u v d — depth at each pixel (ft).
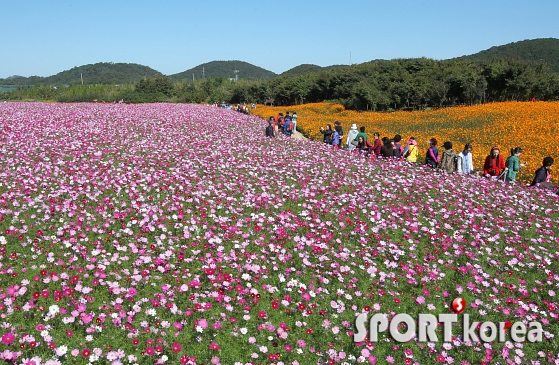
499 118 89.66
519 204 33.96
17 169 34.76
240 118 108.06
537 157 53.26
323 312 18.01
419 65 216.54
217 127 77.10
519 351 16.53
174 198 29.58
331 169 41.88
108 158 41.73
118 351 14.49
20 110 96.17
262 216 27.40
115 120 78.43
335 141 59.82
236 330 16.61
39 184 31.14
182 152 46.52
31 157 39.86
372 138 73.31
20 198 27.96
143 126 70.38
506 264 24.18
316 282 20.57
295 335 16.88
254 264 21.13
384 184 37.14
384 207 31.27
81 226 23.84
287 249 23.63
